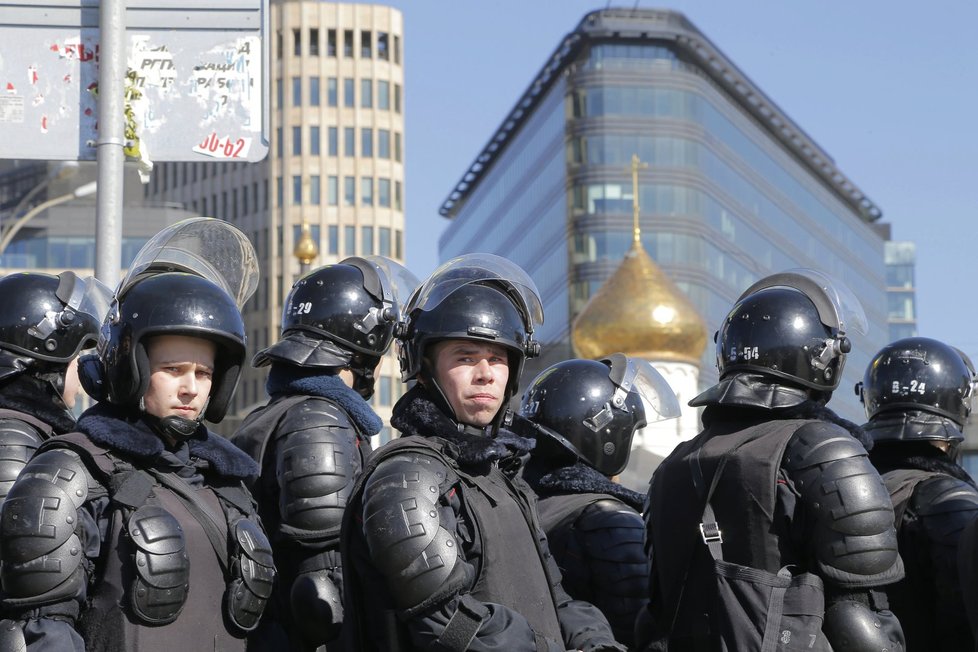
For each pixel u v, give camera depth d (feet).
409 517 15.48
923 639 20.83
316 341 22.34
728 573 18.06
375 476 15.94
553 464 22.68
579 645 16.96
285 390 21.77
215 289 16.76
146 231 249.96
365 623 16.22
